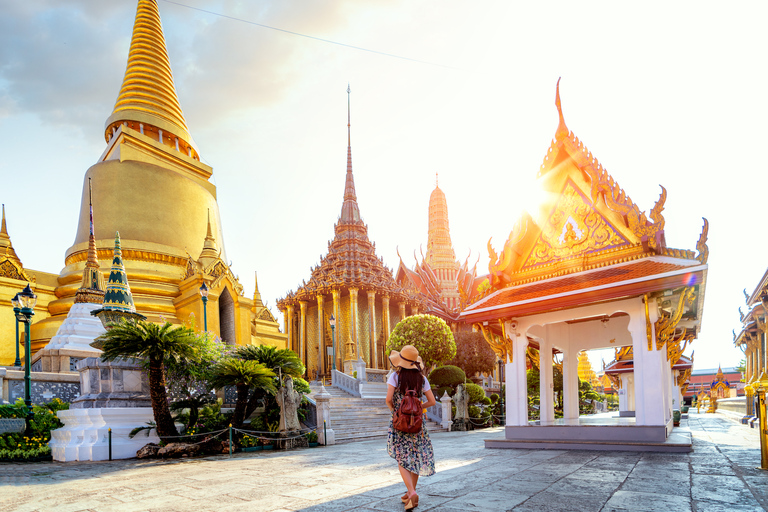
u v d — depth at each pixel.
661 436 11.17
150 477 10.11
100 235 35.34
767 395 8.60
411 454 5.84
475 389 33.66
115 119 40.44
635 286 11.32
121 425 15.57
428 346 34.06
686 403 87.69
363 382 34.56
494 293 14.35
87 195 37.31
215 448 15.63
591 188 13.10
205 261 35.09
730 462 9.23
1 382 18.08
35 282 31.53
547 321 13.36
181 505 6.78
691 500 6.03
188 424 16.77
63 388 19.95
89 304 23.91
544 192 14.00
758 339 28.55
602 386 76.00
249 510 6.21
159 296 33.03
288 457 13.81
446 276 70.75
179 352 15.20
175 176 38.69
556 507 5.75
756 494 6.34
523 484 7.30
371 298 50.16
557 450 12.05
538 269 13.93
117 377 16.59
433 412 29.69
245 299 33.47
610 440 11.71
